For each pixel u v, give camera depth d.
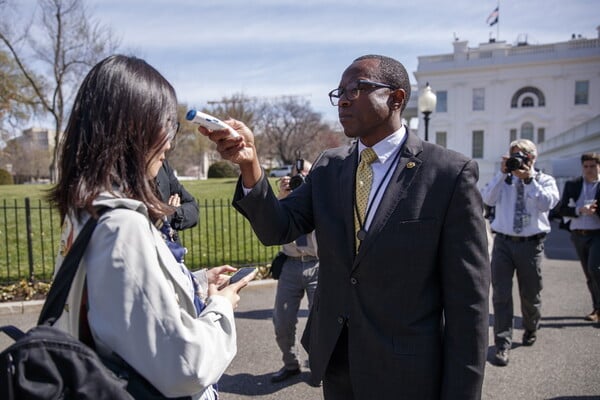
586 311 5.25
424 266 1.61
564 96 41.31
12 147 30.81
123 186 1.12
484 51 43.00
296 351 3.62
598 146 19.91
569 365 3.81
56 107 24.89
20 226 8.77
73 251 1.06
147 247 1.06
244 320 4.96
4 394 0.93
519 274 4.04
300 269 3.44
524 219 3.94
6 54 22.48
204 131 1.40
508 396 3.29
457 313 1.59
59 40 22.19
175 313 1.05
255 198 1.59
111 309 1.02
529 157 3.95
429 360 1.63
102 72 1.15
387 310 1.63
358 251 1.67
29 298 5.38
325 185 1.89
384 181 1.72
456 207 1.60
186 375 1.04
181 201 3.67
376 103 1.65
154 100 1.17
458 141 43.81
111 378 1.00
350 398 1.82
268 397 3.31
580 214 4.87
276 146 50.28
